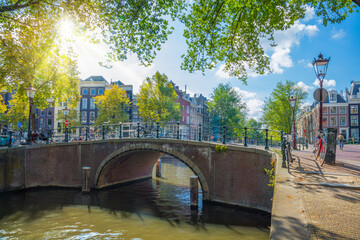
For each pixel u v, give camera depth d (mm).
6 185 14617
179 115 33000
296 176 5449
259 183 10594
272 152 9453
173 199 14039
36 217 10727
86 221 10281
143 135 16109
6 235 8680
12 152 14898
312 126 51844
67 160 16969
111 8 7082
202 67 7953
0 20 8250
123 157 16844
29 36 8766
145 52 7785
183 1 7148
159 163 22406
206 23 7281
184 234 8797
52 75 16625
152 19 7082
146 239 8359
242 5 6469
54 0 7344
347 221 2846
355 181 4895
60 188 16672
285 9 6762
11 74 10242
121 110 34438
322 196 3891
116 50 7617
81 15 7246
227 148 11852
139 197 14516
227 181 11797
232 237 8406
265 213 10250
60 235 8734
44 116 45750
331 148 7371
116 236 8664
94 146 16578
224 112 42250
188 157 13141
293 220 2838
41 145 16453
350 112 42625
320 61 8648
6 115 31797
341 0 6363
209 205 12125
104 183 16891
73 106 20500
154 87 31797
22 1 7688
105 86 42750
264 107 34625
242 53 7695
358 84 44438
